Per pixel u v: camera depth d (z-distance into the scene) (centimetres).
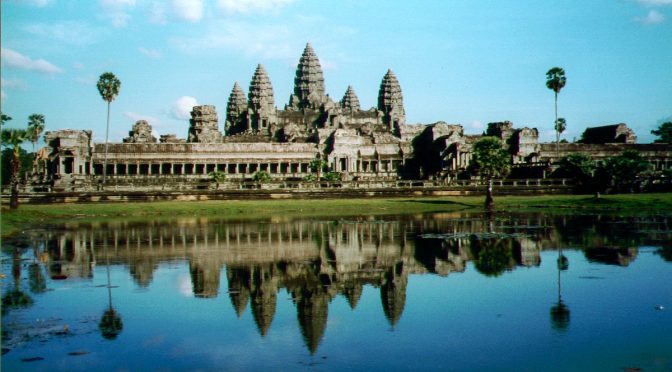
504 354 3075
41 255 6072
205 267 5409
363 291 4419
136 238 7444
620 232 7406
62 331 3478
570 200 12650
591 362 2950
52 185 16050
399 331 3469
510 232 7631
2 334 3422
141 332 3466
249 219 10219
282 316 3781
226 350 3175
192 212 11544
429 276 4919
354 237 7412
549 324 3550
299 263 5584
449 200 13625
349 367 2938
